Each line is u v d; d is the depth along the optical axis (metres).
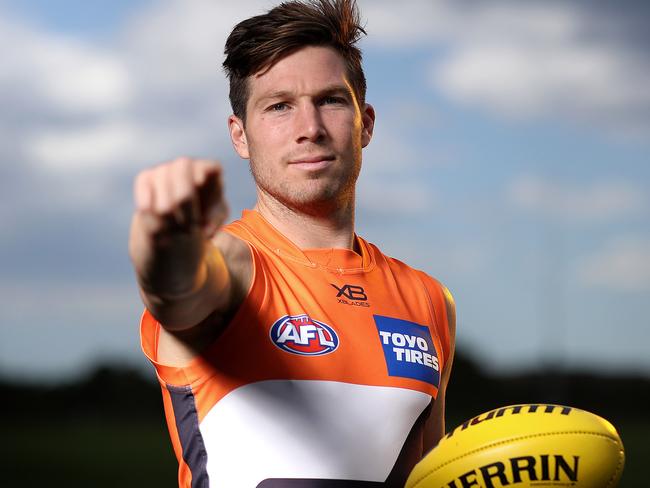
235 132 2.39
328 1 2.24
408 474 2.05
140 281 1.57
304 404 1.95
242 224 2.25
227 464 1.91
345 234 2.27
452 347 2.44
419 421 2.12
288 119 2.18
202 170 1.38
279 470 1.90
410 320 2.24
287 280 2.09
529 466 1.82
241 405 1.92
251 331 1.95
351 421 1.98
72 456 22.69
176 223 1.43
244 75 2.25
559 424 1.87
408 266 2.46
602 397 42.25
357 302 2.15
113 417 53.38
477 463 1.84
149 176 1.39
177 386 1.96
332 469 1.93
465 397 44.91
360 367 2.04
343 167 2.19
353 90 2.28
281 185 2.18
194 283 1.58
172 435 2.04
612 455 1.87
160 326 1.98
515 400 44.38
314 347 2.01
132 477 15.61
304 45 2.20
